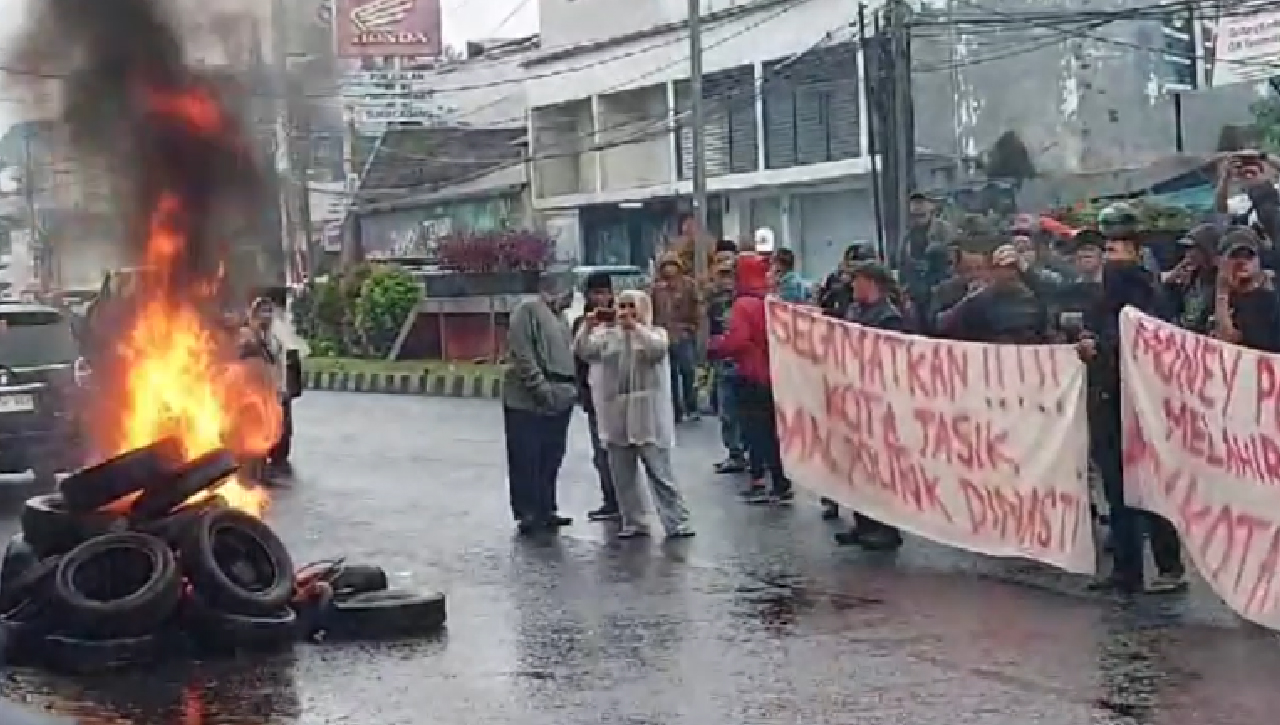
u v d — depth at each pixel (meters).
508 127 52.56
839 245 39.06
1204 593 10.33
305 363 38.66
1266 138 28.39
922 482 11.80
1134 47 33.31
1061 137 34.69
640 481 14.91
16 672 9.23
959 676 8.42
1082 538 10.55
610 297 13.82
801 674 8.60
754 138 39.69
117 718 8.23
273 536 9.93
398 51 43.25
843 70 36.94
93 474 9.59
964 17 32.59
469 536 13.91
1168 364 9.72
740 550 12.62
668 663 8.99
